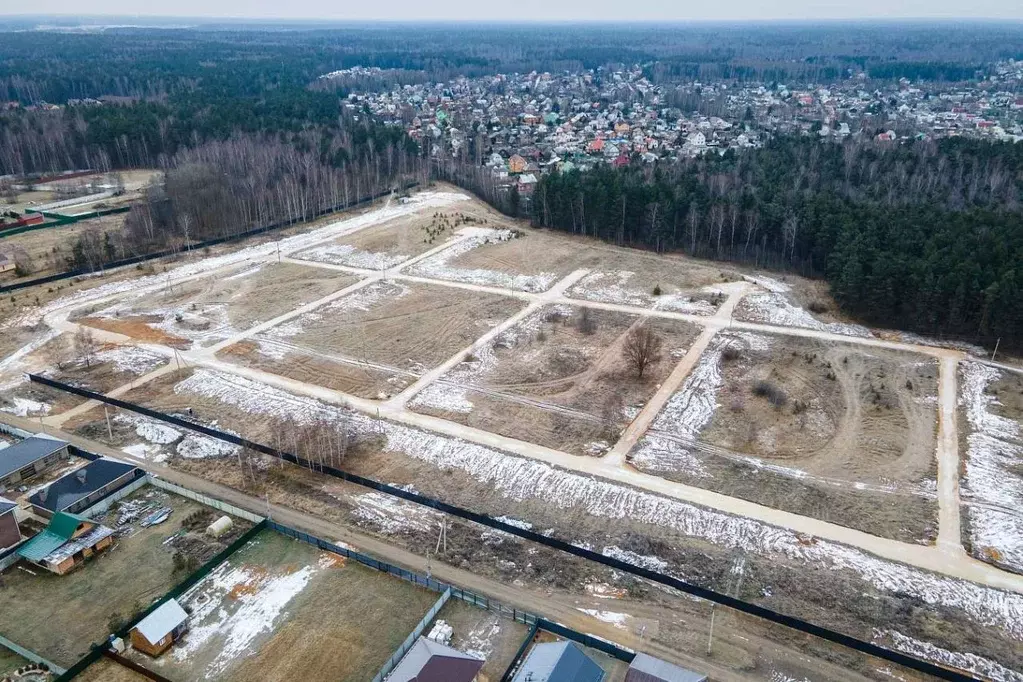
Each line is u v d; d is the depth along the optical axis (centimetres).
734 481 5925
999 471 6041
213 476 5972
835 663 4181
